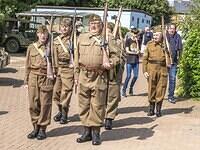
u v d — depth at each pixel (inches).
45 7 1649.9
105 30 320.5
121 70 375.9
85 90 322.0
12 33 1173.7
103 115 323.9
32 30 1176.8
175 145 327.9
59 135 344.8
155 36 421.7
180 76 545.3
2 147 308.2
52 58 331.0
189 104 498.0
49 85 329.1
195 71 534.6
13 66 839.1
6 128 358.9
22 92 542.6
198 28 557.6
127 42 543.8
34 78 329.1
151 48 423.5
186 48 539.2
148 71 423.8
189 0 744.3
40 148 309.3
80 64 323.0
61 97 381.4
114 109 369.7
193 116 433.1
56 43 381.4
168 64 422.9
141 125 387.9
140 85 651.5
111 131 364.2
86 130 329.1
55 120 388.5
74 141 330.0
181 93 545.0
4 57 644.7
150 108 428.8
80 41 323.3
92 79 320.5
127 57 539.2
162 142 335.0
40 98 329.4
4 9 1072.8
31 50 330.3
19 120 386.9
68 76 379.2
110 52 356.8
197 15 702.5
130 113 437.4
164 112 449.1
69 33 385.1
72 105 460.8
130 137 346.6
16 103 467.2
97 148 314.2
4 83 619.5
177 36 501.4
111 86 366.0
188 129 378.0
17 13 1197.1
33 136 333.7
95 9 1599.4
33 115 332.8
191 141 340.5
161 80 422.0
